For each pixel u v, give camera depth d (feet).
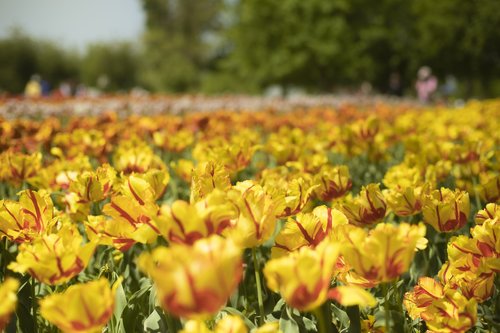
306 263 3.50
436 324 4.76
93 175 7.13
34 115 32.91
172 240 4.00
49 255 4.22
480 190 7.86
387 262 4.06
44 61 205.16
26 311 5.62
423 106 65.05
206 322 4.91
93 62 211.00
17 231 5.47
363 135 13.70
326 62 97.55
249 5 102.58
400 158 16.89
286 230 4.85
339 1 95.86
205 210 3.99
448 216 6.04
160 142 15.20
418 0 91.40
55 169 10.14
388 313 4.85
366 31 98.68
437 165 10.00
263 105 50.62
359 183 13.15
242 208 4.43
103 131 17.89
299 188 6.14
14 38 202.59
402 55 101.71
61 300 3.63
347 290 3.67
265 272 3.67
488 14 83.92
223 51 237.86
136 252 8.21
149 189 5.33
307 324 5.03
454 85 121.08
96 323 3.70
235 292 6.46
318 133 21.88
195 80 200.03
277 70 100.78
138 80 218.59
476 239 5.39
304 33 97.35
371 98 73.77
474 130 16.87
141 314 5.79
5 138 14.49
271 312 5.93
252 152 9.55
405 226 4.19
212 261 3.20
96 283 3.73
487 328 5.75
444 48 88.89
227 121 23.21
